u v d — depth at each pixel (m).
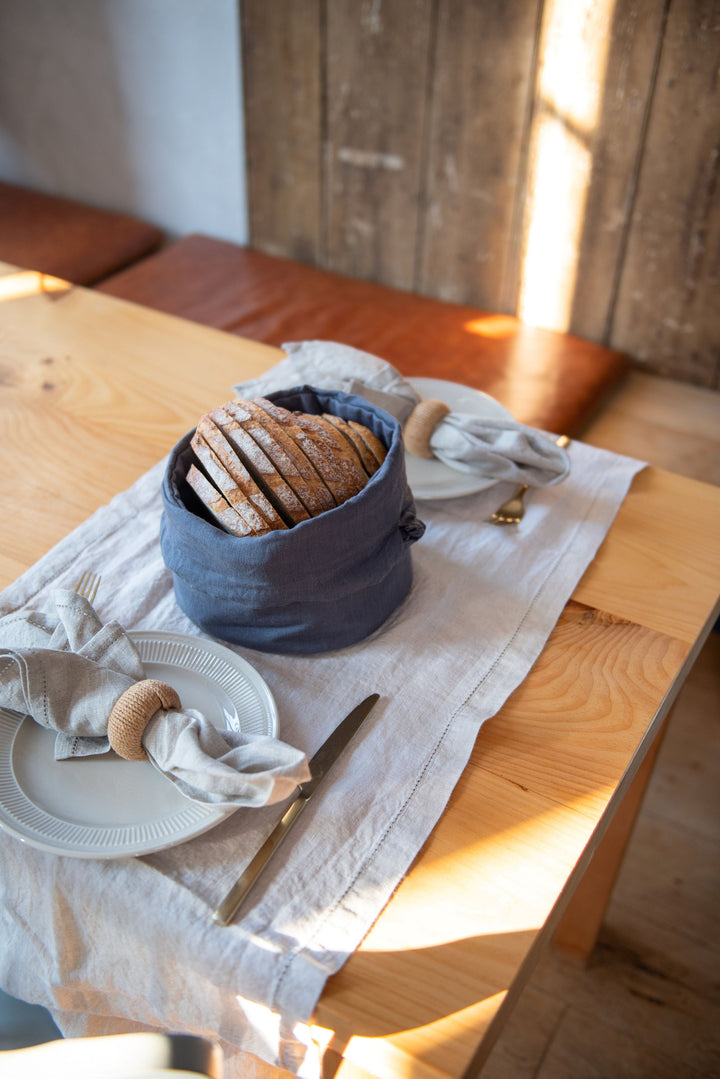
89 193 2.38
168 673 0.74
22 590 0.83
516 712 0.74
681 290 1.72
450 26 1.66
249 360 1.21
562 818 0.66
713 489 1.01
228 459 0.71
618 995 1.35
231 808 0.62
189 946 0.58
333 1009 0.55
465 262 1.92
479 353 1.76
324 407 0.84
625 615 0.84
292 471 0.71
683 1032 1.31
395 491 0.72
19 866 0.64
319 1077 0.62
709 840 1.53
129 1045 0.53
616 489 1.00
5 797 0.64
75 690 0.67
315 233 2.07
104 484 0.98
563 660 0.79
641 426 1.69
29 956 0.69
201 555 0.71
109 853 0.60
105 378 1.16
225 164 2.10
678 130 1.57
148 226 2.22
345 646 0.79
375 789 0.67
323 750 0.69
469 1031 0.54
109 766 0.67
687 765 1.64
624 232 1.72
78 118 2.25
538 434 0.97
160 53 2.01
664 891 1.47
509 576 0.87
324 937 0.58
